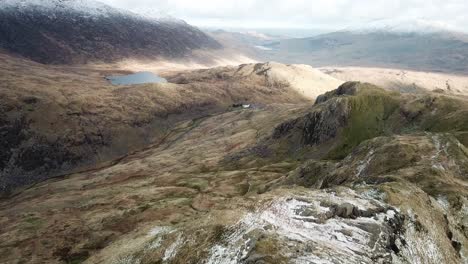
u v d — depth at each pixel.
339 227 45.81
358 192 61.03
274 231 42.41
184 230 55.41
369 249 42.25
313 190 61.41
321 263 35.19
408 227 51.75
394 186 64.38
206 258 43.09
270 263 34.94
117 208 169.75
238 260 38.59
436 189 73.19
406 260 44.50
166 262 49.91
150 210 154.00
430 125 197.38
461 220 64.81
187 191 185.38
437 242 52.84
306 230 44.03
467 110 188.50
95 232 139.38
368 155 113.06
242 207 53.47
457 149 99.44
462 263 53.12
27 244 138.75
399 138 118.94
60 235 142.38
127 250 65.81
